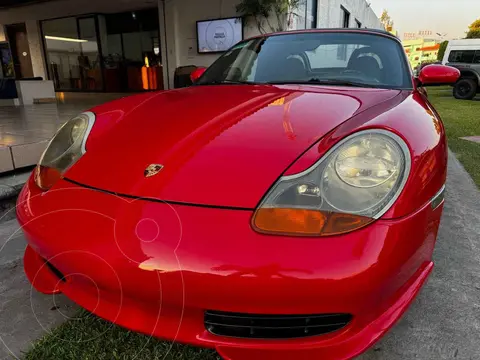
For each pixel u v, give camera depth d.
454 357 1.28
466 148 4.48
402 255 1.02
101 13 11.94
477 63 12.48
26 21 12.86
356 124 1.21
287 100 1.52
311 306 0.95
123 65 12.41
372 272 0.95
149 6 11.04
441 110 8.85
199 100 1.64
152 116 1.51
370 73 1.96
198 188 1.07
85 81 12.72
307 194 1.03
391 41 2.13
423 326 1.44
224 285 0.95
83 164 1.31
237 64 2.21
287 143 1.17
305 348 1.01
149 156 1.23
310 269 0.93
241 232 0.97
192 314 1.02
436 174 1.20
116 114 1.61
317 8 9.80
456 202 2.74
